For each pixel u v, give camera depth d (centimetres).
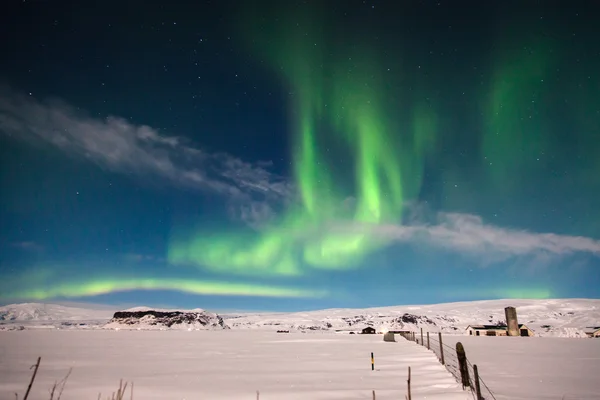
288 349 3612
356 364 2217
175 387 1496
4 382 1648
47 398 1318
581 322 11981
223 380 1675
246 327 16925
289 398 1251
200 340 5481
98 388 1488
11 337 6031
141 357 2833
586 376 1717
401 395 1244
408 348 3425
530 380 1595
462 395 1203
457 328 14225
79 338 5909
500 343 4422
